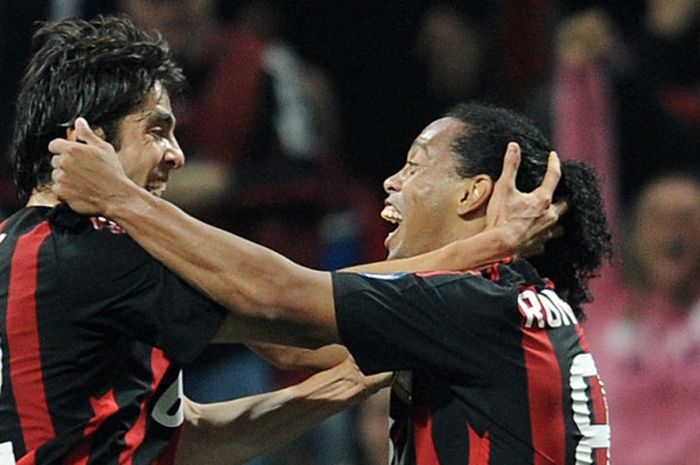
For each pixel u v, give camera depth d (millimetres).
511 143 13750
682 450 23609
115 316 12781
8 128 24891
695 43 27219
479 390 12977
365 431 24250
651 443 23734
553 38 26875
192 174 24734
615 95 25672
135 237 12758
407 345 12914
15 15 25062
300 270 12914
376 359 12969
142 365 13141
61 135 13289
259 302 12750
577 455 13102
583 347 13453
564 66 25391
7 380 12727
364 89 29219
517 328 13031
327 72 29422
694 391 23750
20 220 13180
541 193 13648
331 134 28141
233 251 12781
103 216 12820
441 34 28719
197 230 12805
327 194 25766
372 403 24203
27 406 12719
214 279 12719
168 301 12773
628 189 25703
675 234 24016
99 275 12727
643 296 24156
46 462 12719
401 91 29031
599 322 24188
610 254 14367
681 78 27125
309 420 14891
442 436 13094
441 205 13914
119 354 12984
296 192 25281
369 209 26375
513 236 13500
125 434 12984
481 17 28922
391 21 29344
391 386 13945
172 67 13695
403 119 28953
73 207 12844
